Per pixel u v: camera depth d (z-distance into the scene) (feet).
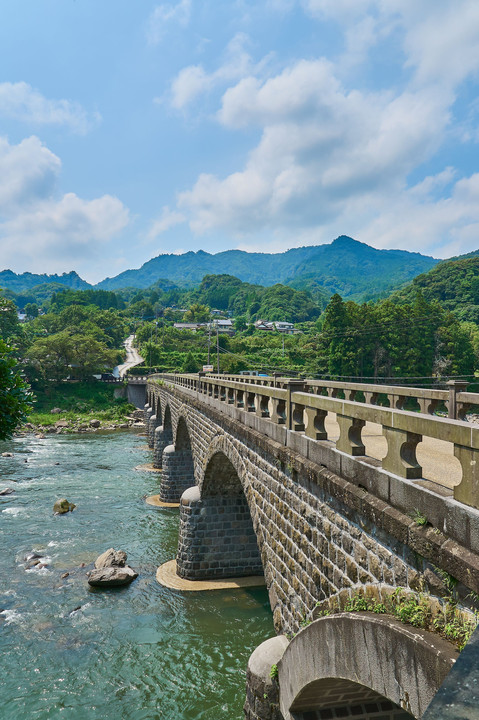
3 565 92.73
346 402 29.68
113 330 634.02
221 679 61.31
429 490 21.17
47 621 73.72
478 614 17.26
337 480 29.58
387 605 23.61
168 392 163.53
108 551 93.66
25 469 173.88
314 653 28.81
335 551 30.25
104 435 269.44
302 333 619.26
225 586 85.51
